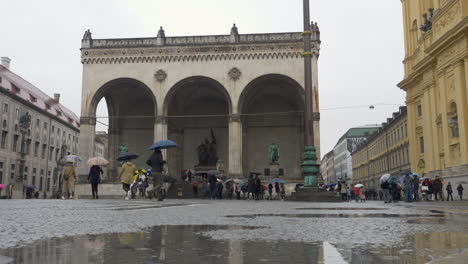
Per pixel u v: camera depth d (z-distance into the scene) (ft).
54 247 10.62
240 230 15.53
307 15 79.10
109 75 169.37
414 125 136.36
